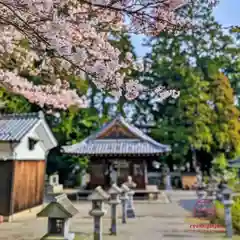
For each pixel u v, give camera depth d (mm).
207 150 22938
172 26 3277
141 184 16562
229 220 6723
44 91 8648
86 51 3406
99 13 3414
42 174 11516
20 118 10984
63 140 23062
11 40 4852
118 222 8562
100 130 17719
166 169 23625
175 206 12656
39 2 2680
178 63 24781
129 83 3527
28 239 6547
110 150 16406
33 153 10688
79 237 6633
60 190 12180
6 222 8617
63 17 3004
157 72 25062
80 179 23609
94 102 28219
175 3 2924
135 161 16969
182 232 7156
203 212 9703
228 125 23109
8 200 8914
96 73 3285
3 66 6312
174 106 24906
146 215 10094
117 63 3477
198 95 22875
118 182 16766
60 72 5125
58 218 3242
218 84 23641
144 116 29906
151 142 17000
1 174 9117
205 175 23734
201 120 22672
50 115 21969
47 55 3914
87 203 14281
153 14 3055
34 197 10664
